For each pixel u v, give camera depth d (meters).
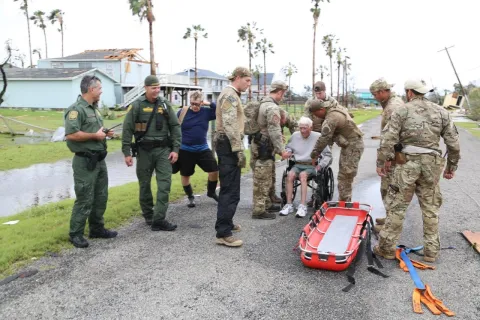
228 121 4.43
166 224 5.27
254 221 5.70
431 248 4.22
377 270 4.02
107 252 4.51
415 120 4.05
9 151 14.98
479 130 25.47
